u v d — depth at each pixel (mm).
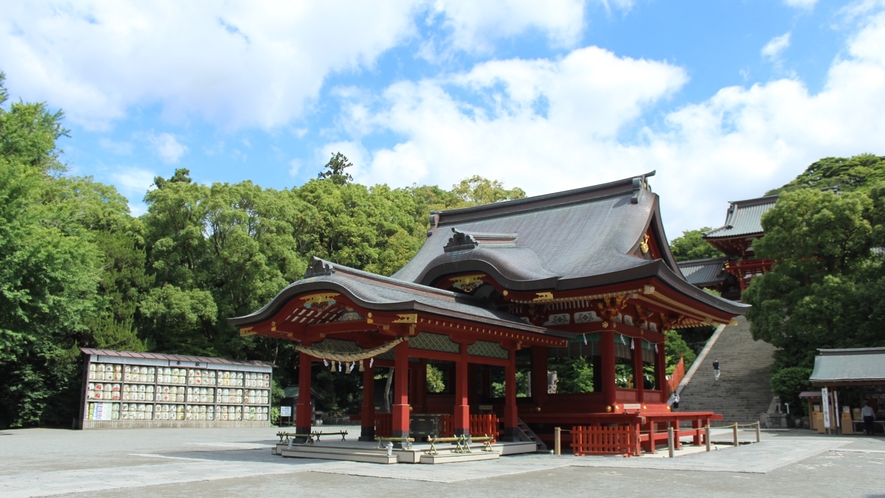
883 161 87875
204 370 39469
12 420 37062
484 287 24922
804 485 13281
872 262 39812
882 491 12453
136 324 43344
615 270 21516
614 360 22922
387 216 58188
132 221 47625
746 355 46625
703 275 68938
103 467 16219
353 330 19375
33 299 30422
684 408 39812
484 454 19125
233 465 16719
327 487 12625
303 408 20406
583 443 20969
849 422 30969
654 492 12141
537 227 28891
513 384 21922
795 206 41812
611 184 28328
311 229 53656
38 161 42375
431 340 19016
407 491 12109
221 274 46375
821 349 33875
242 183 48062
